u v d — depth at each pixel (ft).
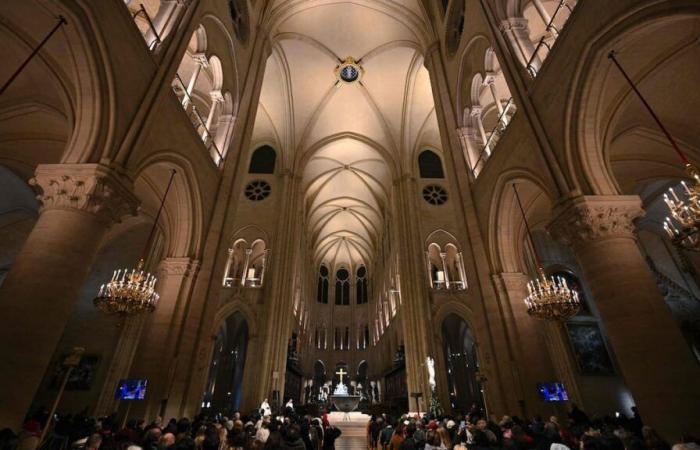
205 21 39.22
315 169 103.50
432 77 55.11
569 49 25.43
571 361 52.08
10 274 18.45
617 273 20.97
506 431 21.77
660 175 39.96
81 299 53.57
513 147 32.65
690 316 49.37
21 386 16.52
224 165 41.47
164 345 30.94
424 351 64.34
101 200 20.74
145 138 24.86
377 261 131.44
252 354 62.23
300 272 105.81
